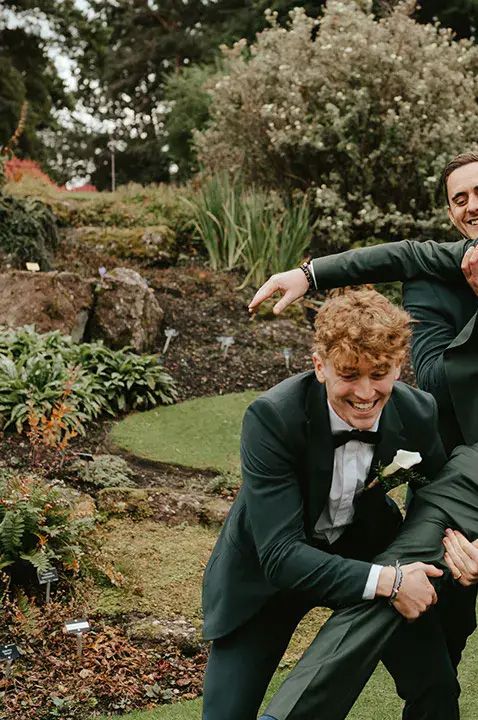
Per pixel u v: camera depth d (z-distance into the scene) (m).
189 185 10.79
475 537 2.20
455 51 9.09
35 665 3.60
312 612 4.13
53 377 5.82
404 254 2.67
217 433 5.79
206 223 8.88
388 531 2.38
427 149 8.44
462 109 8.77
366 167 8.59
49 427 4.90
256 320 7.73
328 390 2.06
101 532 4.51
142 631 3.86
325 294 8.46
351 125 8.55
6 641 3.69
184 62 25.88
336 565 2.08
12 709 3.32
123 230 9.27
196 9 25.75
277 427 2.13
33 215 8.30
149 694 3.47
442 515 2.23
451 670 2.30
